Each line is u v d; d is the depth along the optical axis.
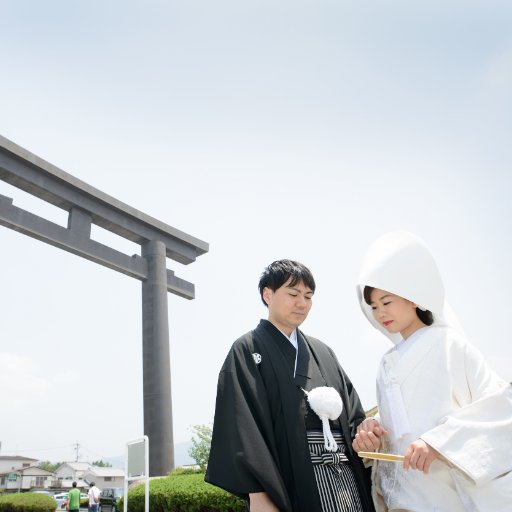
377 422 2.20
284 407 2.16
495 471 1.74
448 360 2.06
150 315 14.39
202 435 11.22
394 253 2.23
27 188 12.55
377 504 2.21
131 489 8.41
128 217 14.66
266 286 2.63
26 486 53.66
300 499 1.97
